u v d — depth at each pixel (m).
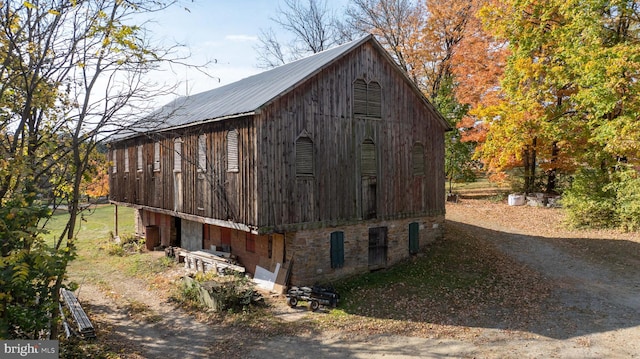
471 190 41.38
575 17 20.77
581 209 24.16
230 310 14.37
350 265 17.70
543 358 10.70
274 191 15.34
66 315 12.86
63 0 9.16
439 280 17.02
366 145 18.30
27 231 7.78
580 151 25.67
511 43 25.69
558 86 24.48
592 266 18.44
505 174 32.06
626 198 22.25
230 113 15.79
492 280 16.94
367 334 12.58
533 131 26.31
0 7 8.65
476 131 32.19
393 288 16.31
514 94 25.86
